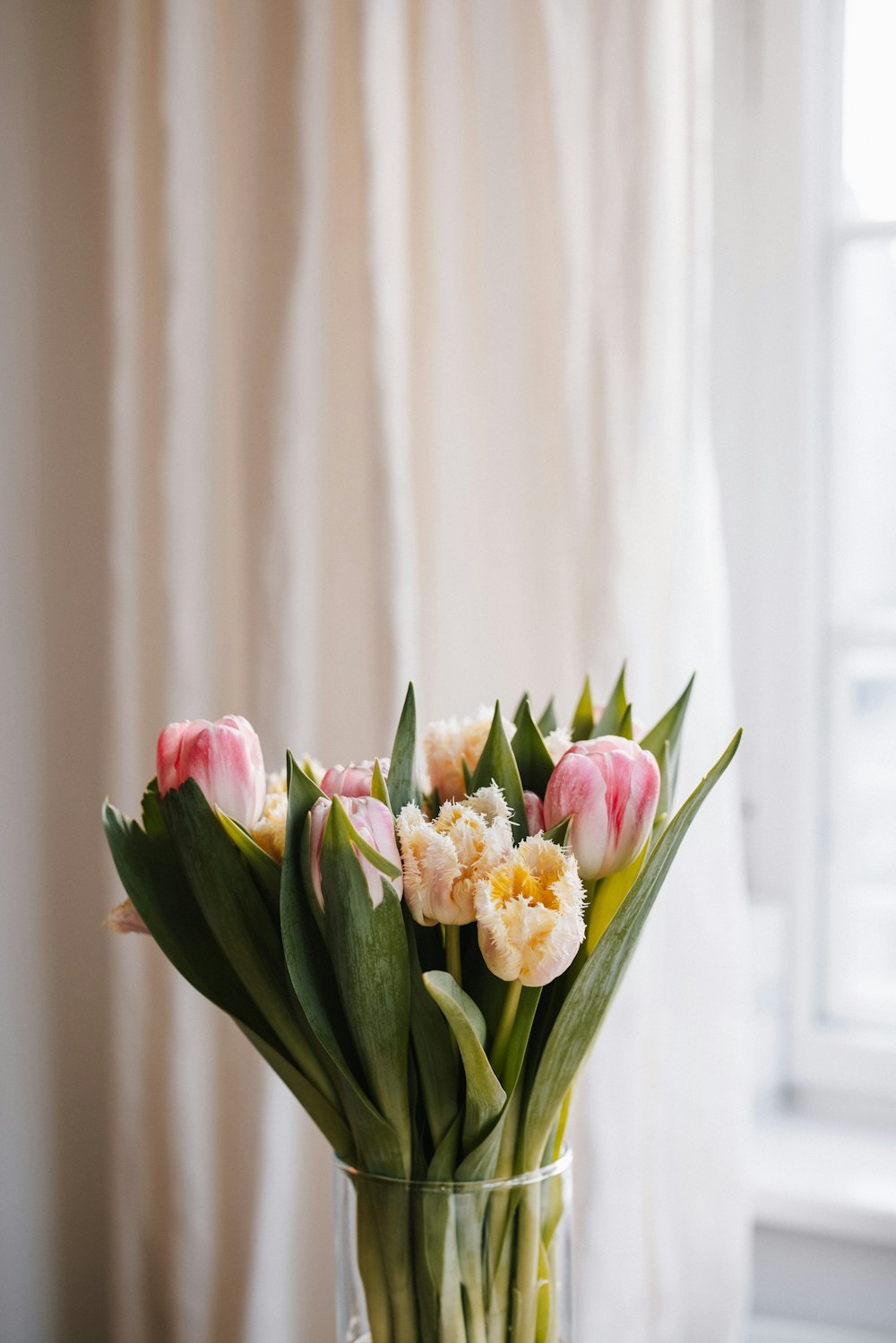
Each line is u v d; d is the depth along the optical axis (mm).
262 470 1789
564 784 1104
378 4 1715
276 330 1771
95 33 1896
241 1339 1812
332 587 1891
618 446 1669
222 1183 1900
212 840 1133
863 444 2213
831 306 2178
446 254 1838
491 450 1838
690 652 1751
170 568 1869
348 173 1827
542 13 1677
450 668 1895
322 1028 1105
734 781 1799
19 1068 1999
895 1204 1847
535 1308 1148
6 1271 1973
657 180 1659
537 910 1043
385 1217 1135
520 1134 1148
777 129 2121
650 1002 1724
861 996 2236
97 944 2125
